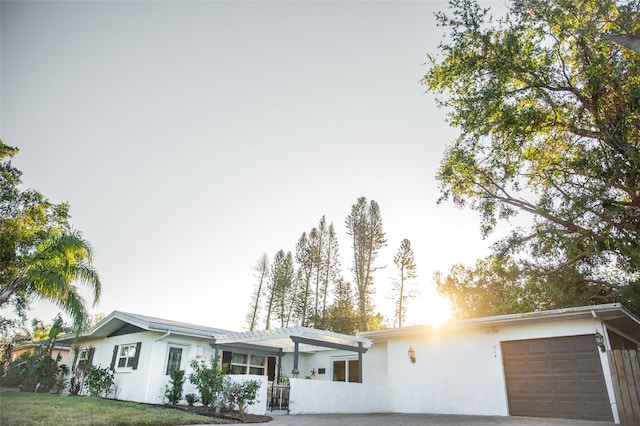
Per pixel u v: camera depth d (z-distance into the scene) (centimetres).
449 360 1308
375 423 896
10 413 765
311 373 1762
